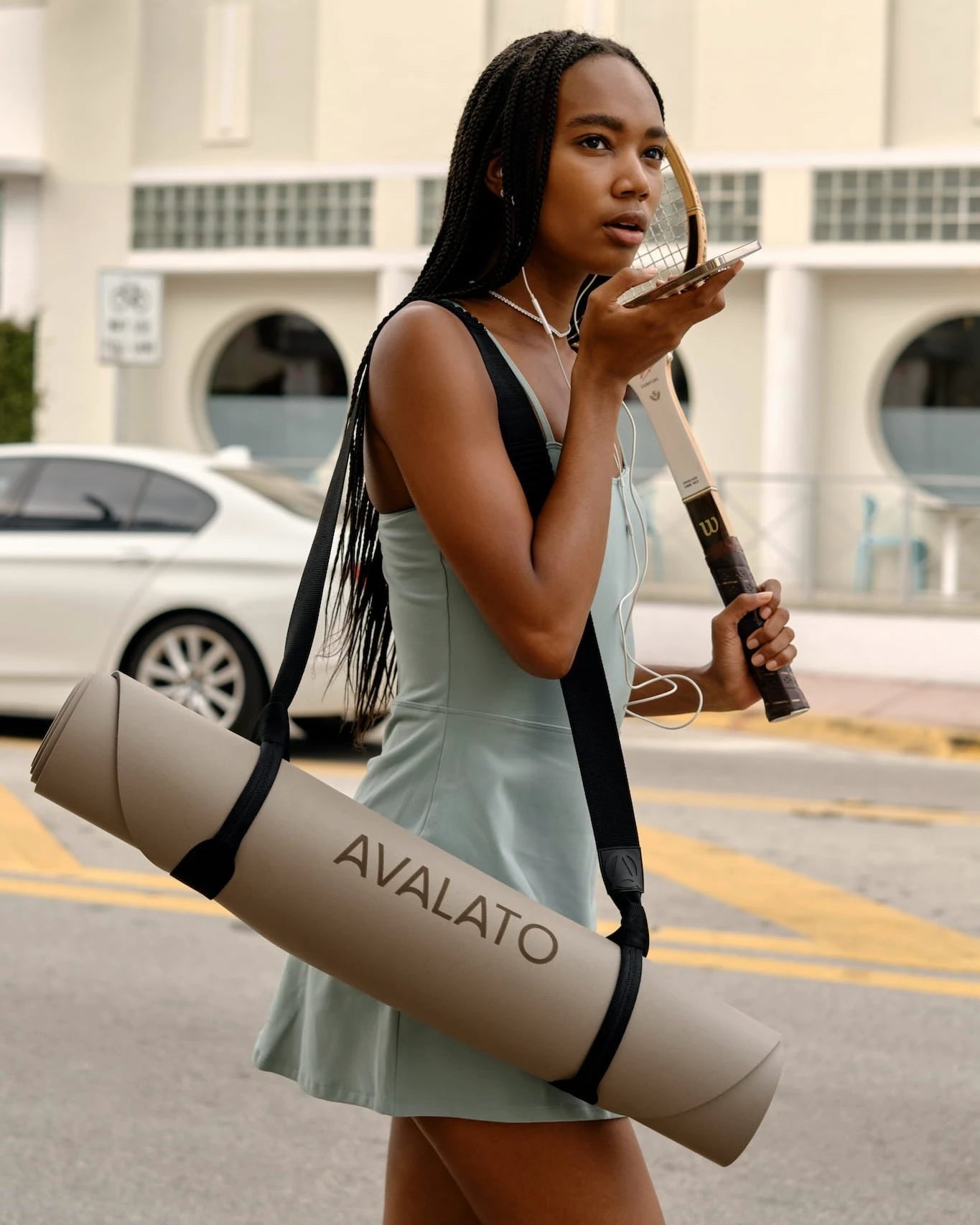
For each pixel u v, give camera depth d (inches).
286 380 733.9
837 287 653.3
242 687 389.7
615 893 77.3
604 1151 80.0
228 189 720.3
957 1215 162.1
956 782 412.2
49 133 741.3
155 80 732.0
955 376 650.8
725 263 73.8
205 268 721.6
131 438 741.3
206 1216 159.3
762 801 375.2
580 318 95.4
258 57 718.5
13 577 402.9
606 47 83.0
